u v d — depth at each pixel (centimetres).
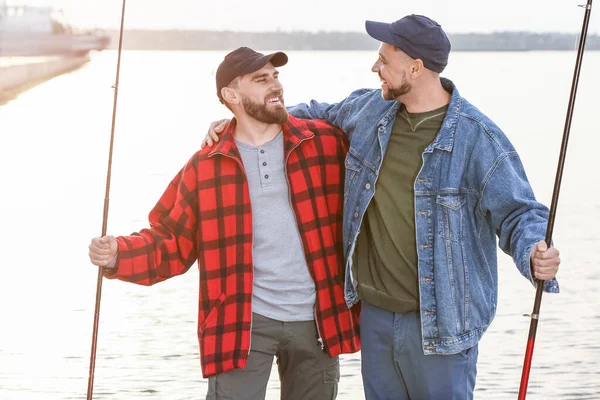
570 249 970
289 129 363
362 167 345
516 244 309
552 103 2550
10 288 843
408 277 333
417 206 329
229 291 360
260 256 362
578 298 794
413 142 335
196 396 561
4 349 647
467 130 326
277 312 361
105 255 351
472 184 327
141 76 4188
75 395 560
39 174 1541
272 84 359
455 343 329
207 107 2739
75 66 4944
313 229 362
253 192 362
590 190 1319
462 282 328
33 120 2395
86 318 742
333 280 364
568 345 666
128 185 1431
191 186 365
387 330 340
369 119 351
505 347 665
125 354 641
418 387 339
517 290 827
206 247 362
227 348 357
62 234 1096
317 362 370
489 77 3606
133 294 815
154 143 1950
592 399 562
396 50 331
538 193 1309
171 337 683
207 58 6272
